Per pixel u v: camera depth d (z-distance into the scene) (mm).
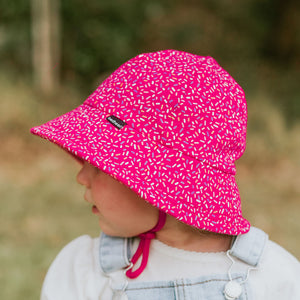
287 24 10883
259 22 11281
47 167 4965
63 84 7512
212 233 1205
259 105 6859
